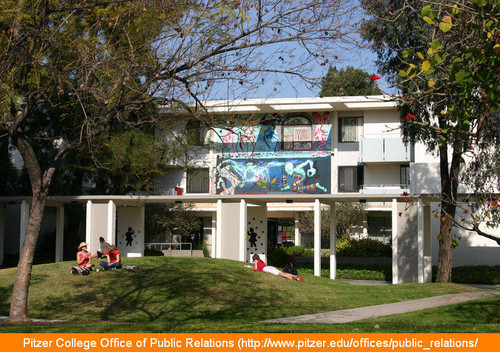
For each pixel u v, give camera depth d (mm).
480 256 31297
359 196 25422
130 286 18375
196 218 39125
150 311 15820
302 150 37094
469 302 16562
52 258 33625
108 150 15172
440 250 24453
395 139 34594
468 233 31562
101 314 15508
